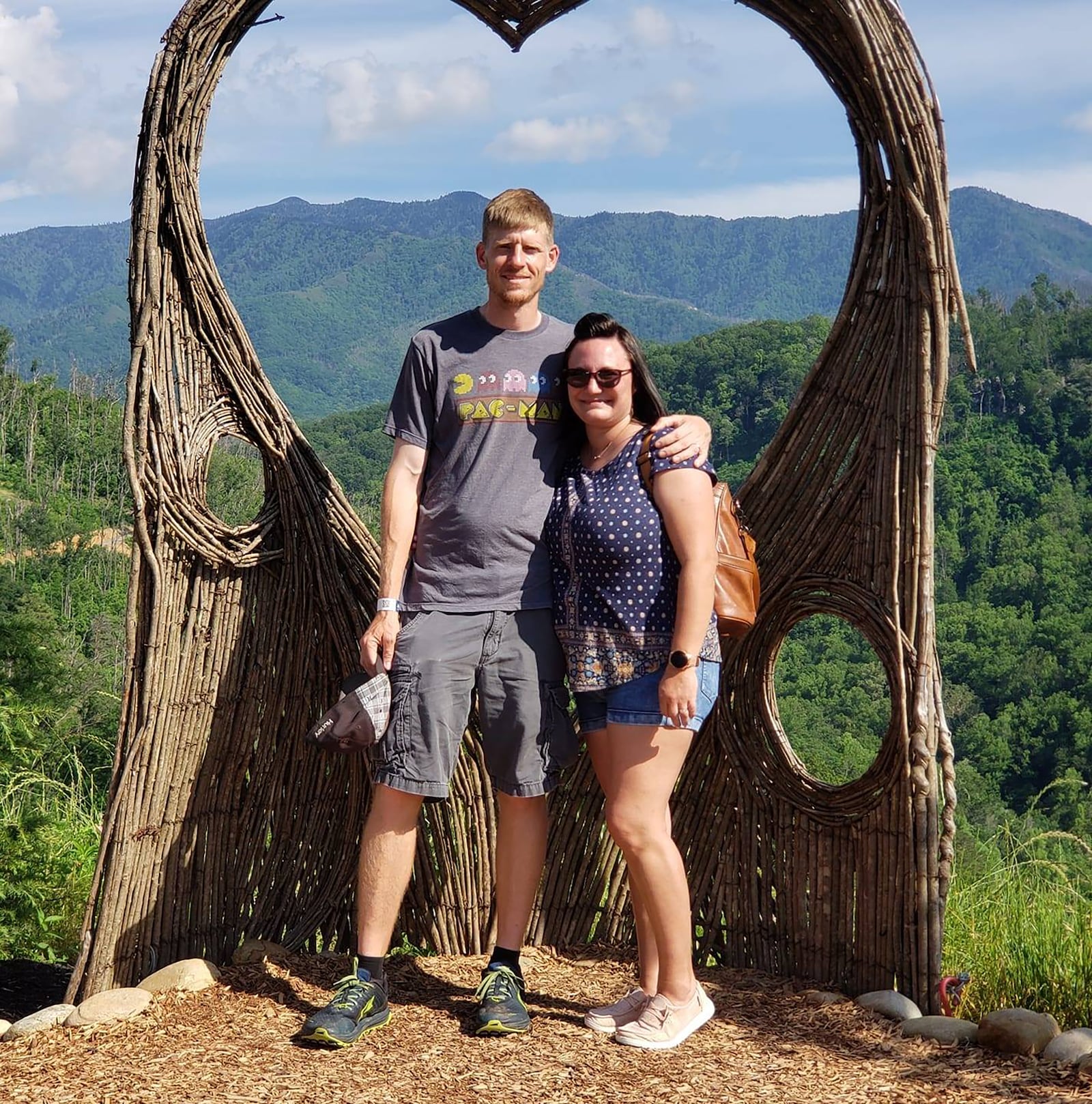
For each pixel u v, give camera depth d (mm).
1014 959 3480
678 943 2756
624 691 2723
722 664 3469
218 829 3395
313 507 3463
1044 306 121375
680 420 2748
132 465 3133
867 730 51281
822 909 3301
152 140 3164
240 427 3432
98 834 5672
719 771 3492
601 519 2703
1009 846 4492
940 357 3084
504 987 2865
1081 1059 2564
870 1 2945
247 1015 2934
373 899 2848
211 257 3314
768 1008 3064
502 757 2875
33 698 6332
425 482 2971
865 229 3232
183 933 3322
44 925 4812
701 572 2621
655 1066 2643
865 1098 2463
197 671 3299
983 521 92562
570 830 3602
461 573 2844
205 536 3268
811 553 3340
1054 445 101562
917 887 3072
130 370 3143
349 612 3482
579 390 2748
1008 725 64312
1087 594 80000
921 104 2994
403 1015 2945
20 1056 2727
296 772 3525
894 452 3160
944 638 76812
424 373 2900
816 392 3342
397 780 2789
